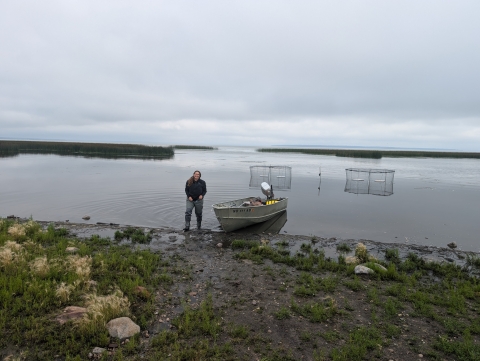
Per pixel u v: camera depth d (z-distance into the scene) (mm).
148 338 5730
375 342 5758
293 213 19062
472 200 23625
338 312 6906
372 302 7523
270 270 9555
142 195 23188
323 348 5617
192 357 5176
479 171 48469
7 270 7727
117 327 5711
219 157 82812
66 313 6086
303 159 76750
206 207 19797
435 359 5359
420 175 41594
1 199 21453
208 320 6230
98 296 6809
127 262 9281
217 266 9930
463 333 6145
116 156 72062
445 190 28578
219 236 14062
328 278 8852
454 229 15961
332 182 32906
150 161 60281
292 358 5305
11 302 6371
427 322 6629
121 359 4977
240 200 17797
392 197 24766
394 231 15539
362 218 18000
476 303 7582
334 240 13742
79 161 56281
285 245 12977
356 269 9516
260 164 57125
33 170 40031
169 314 6664
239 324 6371
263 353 5434
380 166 56562
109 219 16781
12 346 5156
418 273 9688
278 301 7496
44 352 5062
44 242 11320
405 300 7672
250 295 7781
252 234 14539
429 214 19062
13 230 11500
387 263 10664
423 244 13703
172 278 8695
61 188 26094
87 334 5496
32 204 20016
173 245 12367
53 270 7863
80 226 14797
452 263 10711
